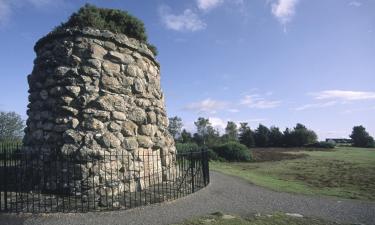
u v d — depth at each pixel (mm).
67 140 8844
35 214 7164
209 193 10039
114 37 9938
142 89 10539
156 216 7344
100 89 9438
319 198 10141
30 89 10312
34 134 9656
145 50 10992
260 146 50750
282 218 7684
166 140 11734
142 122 10297
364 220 7789
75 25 10070
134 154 9719
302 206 8969
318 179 14844
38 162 9172
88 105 9148
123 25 10961
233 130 49156
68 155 8672
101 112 9188
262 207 8664
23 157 9438
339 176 15898
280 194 10500
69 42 9523
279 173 17062
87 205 7836
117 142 9297
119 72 9930
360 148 45438
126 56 10227
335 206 9117
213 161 23719
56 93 9250
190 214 7609
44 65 9766
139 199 8555
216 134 43312
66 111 9070
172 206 8219
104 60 9680
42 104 9641
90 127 8984
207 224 6910
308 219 7715
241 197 9750
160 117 11523
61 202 7961
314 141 50250
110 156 8953
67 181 8602
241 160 24969
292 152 34844
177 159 12602
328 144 45812
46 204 7766
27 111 10453
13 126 37875
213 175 14219
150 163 10438
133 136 9906
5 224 6602
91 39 9594
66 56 9430
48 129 9234
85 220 6934
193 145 24453
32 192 8641
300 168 19656
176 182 11109
